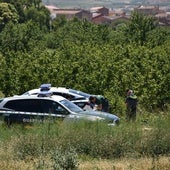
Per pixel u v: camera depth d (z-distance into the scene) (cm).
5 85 8388
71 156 2834
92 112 4691
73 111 4762
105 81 7869
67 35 17812
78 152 3525
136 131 3672
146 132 3688
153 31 16175
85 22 18725
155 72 8081
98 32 16938
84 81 7912
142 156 3484
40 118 4722
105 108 6056
